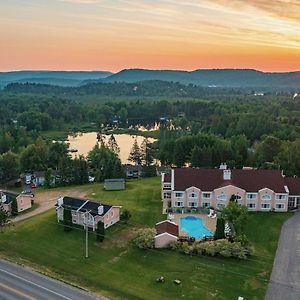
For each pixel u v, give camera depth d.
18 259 72.88
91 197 109.25
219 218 79.81
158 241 75.81
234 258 72.12
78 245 77.94
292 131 181.88
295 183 100.75
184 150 153.38
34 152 151.75
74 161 132.12
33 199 111.25
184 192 97.56
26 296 59.25
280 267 68.94
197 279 64.94
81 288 62.03
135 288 62.38
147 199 105.31
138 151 180.25
